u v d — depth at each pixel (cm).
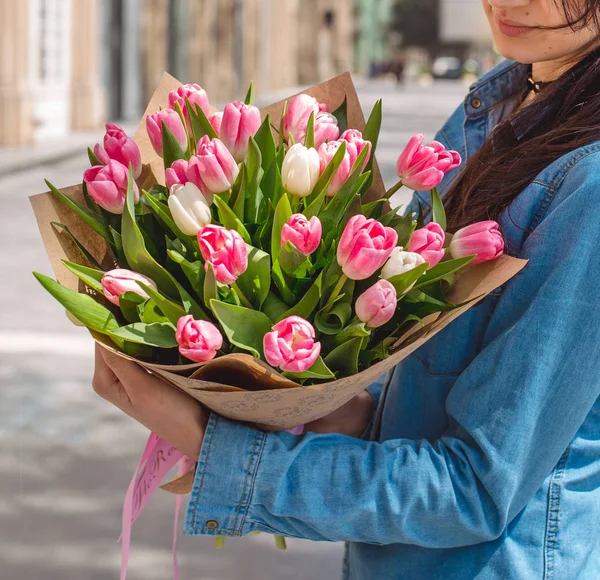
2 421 420
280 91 4300
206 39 2691
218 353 100
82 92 1811
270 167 107
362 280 102
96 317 97
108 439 405
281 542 137
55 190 109
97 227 109
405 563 113
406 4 9606
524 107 119
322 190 102
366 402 135
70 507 347
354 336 99
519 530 108
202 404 107
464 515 103
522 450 101
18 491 355
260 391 95
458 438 106
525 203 108
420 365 118
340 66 6066
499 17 113
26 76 1504
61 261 103
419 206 128
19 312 605
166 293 102
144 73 2180
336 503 103
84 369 495
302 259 97
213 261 92
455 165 109
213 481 104
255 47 3469
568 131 108
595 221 100
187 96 119
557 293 100
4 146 1490
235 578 308
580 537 108
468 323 112
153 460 117
